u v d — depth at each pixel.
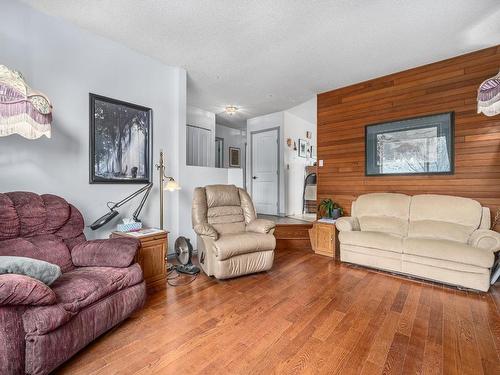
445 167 3.18
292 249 4.11
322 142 4.33
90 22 2.49
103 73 2.78
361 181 3.89
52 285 1.54
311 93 4.43
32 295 1.26
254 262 2.86
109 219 2.60
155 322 1.92
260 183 6.16
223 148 7.23
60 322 1.34
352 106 3.99
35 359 1.25
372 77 3.73
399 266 2.88
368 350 1.60
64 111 2.48
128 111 3.02
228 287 2.58
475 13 2.30
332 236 3.65
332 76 3.71
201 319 1.96
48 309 1.32
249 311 2.09
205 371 1.42
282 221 4.79
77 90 2.58
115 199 2.91
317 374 1.40
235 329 1.83
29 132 1.76
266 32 2.62
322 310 2.11
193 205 3.06
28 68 2.26
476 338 1.73
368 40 2.76
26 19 2.24
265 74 3.68
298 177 6.28
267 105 5.21
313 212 6.22
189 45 2.91
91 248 1.99
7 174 2.14
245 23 2.47
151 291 2.47
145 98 3.19
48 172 2.38
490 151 2.91
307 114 6.00
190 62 3.34
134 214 2.85
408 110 3.48
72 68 2.54
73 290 1.51
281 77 3.77
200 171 3.88
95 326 1.57
